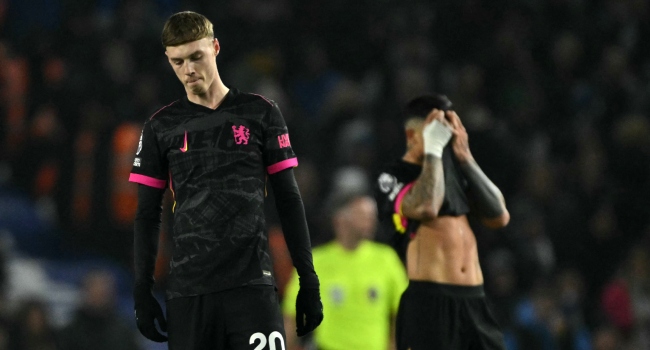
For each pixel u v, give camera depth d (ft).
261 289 49.44
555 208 149.07
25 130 153.69
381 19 180.24
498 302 128.77
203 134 50.01
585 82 180.75
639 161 159.22
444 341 58.49
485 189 60.95
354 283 89.35
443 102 62.08
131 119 145.38
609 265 148.36
